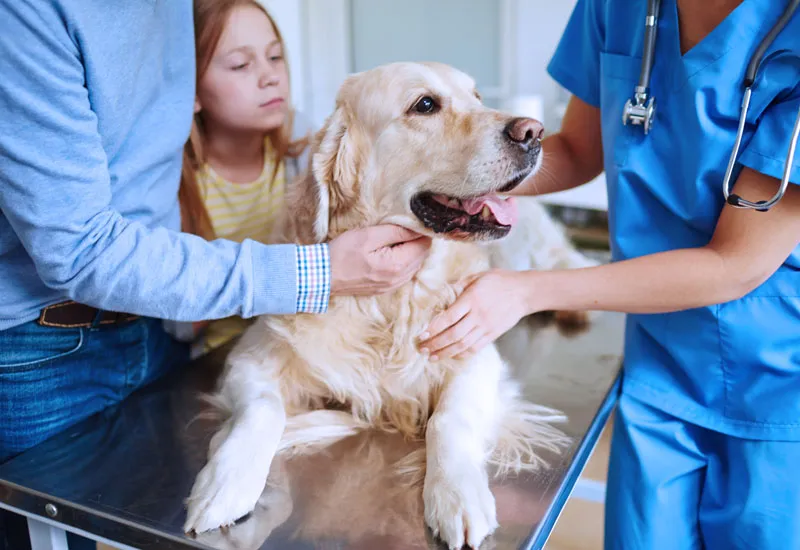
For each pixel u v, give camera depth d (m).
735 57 1.20
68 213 1.02
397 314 1.37
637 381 1.43
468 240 1.34
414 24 4.64
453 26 4.60
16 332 1.31
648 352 1.44
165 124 1.32
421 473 1.14
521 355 1.67
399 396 1.37
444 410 1.24
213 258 1.11
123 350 1.50
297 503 1.06
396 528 0.99
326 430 1.29
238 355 1.44
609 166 1.43
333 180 1.42
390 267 1.19
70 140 1.01
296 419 1.32
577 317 1.89
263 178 2.03
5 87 0.97
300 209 1.44
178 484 1.11
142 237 1.09
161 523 1.00
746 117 1.19
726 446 1.37
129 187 1.27
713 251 1.19
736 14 1.19
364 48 4.66
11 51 0.97
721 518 1.33
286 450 1.23
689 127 1.26
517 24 4.48
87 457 1.20
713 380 1.34
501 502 1.05
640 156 1.34
